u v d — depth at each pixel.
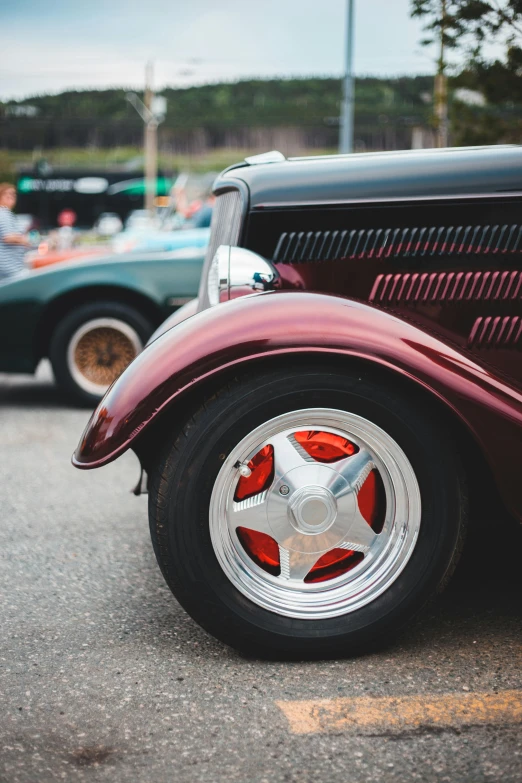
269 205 2.49
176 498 2.10
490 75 5.09
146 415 2.08
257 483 2.18
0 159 61.88
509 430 2.07
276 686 2.06
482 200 2.41
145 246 7.75
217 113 113.88
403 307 2.46
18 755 1.79
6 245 6.65
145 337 5.64
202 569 2.12
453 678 2.08
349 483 2.16
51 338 5.77
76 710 1.97
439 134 6.70
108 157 81.62
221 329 2.09
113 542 3.23
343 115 17.52
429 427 2.12
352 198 2.46
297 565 2.18
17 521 3.51
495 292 2.42
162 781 1.69
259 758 1.76
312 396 2.10
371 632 2.15
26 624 2.47
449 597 2.58
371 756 1.76
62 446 4.83
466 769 1.71
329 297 2.13
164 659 2.22
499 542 3.04
